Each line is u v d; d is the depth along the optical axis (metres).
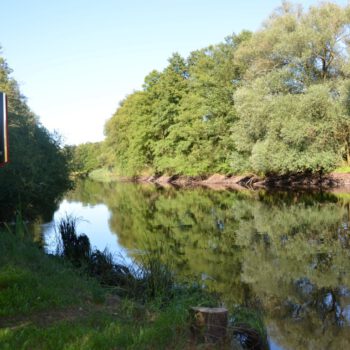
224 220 18.77
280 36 30.78
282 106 28.75
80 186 47.78
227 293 8.58
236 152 36.94
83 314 5.37
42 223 16.73
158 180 50.34
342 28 30.22
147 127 49.34
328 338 6.46
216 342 4.75
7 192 15.91
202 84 42.34
